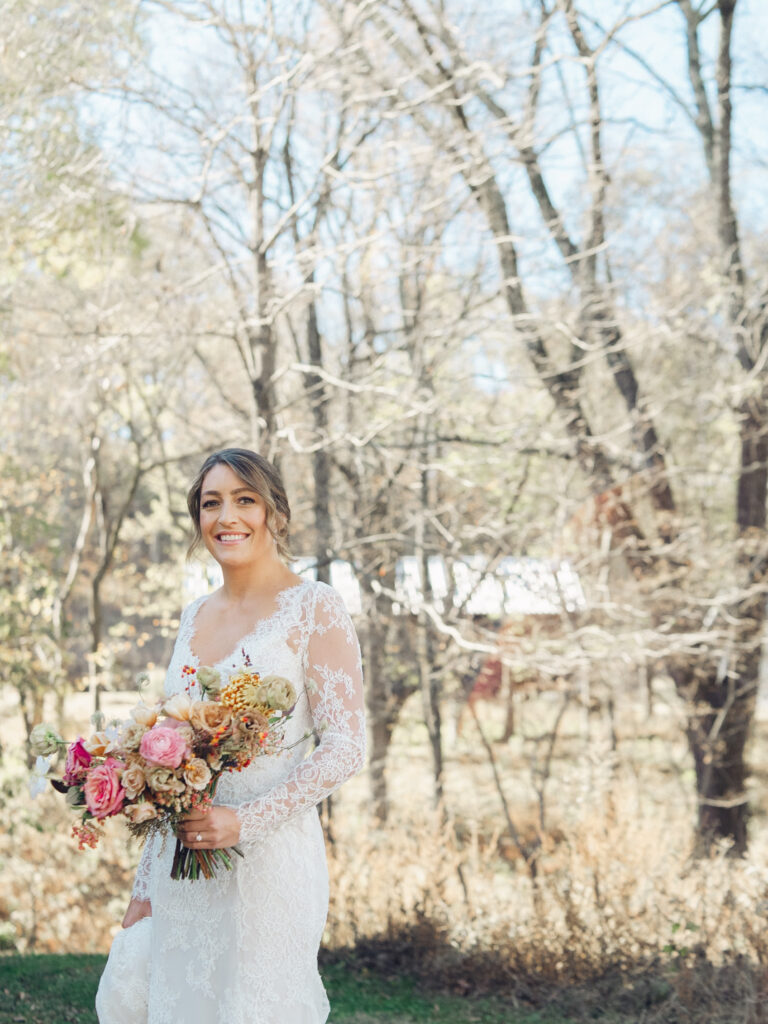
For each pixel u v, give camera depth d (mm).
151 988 2516
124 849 9602
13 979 5395
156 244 10867
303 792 2395
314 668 2564
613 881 6395
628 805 7914
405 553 12164
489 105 10805
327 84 8695
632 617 10547
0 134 7652
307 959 2518
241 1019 2377
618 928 5984
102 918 9023
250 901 2438
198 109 8609
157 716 2379
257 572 2664
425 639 11859
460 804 13461
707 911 5930
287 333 13273
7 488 13094
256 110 8516
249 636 2574
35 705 13586
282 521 2709
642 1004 5559
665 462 12641
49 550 14125
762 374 12062
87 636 16000
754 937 5391
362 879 7250
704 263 13148
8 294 9000
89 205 8469
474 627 10547
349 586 13148
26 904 9109
